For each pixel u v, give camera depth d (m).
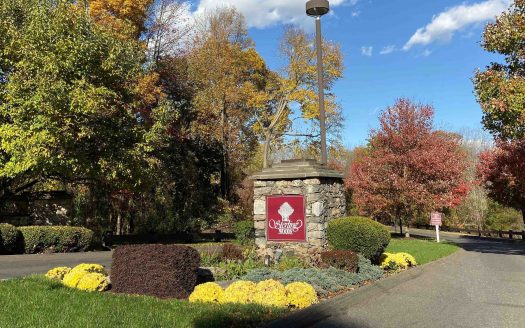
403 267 11.62
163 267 7.37
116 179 18.09
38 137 14.78
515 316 7.15
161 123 19.31
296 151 41.56
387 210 28.83
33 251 14.83
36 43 15.87
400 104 28.33
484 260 16.05
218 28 36.34
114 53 17.19
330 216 11.71
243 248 11.49
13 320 5.52
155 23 28.06
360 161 31.41
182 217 29.28
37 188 24.91
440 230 49.28
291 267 9.58
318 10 12.53
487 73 17.03
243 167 40.47
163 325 5.43
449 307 7.76
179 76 29.55
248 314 5.94
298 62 37.72
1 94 16.31
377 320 6.72
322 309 6.76
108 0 23.58
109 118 17.25
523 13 16.78
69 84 16.11
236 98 35.31
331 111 37.12
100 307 6.19
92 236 16.91
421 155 26.81
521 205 30.53
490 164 30.34
